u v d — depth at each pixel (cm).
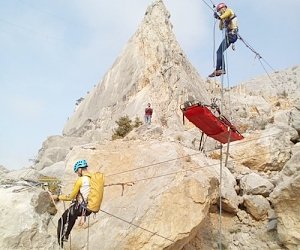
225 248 1352
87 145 1441
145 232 1063
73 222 837
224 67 1143
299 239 1226
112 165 1305
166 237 1058
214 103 1016
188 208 1107
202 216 1112
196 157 1343
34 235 952
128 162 1297
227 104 3812
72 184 1262
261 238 1361
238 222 1455
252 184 1527
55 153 2814
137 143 1395
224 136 1076
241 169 1717
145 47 4978
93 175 839
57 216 1101
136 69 4803
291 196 1242
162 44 4822
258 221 1434
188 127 3506
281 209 1276
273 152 1783
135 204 1134
